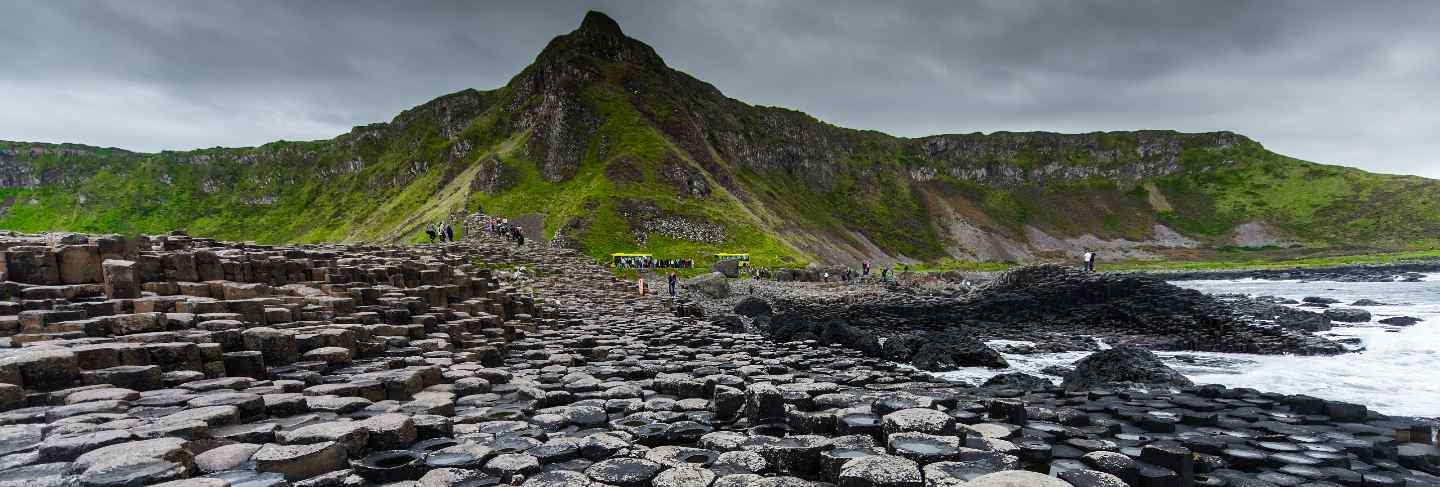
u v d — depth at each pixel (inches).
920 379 618.5
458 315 690.2
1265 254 7372.1
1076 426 425.1
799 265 3708.2
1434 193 7657.5
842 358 721.0
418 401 370.0
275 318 497.7
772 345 831.7
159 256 547.8
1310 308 1835.6
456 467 263.4
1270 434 427.2
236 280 620.7
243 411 309.0
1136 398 530.6
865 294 1951.3
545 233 4069.9
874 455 270.2
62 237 553.3
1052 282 1743.4
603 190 4271.7
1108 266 6811.0
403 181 7273.6
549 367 558.3
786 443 290.7
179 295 528.7
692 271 3280.0
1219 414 479.8
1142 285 1667.1
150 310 465.4
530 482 251.1
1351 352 1053.2
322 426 281.1
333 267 713.6
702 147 5757.9
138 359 354.6
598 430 344.2
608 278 1779.0
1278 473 355.3
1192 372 897.5
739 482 254.4
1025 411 402.0
